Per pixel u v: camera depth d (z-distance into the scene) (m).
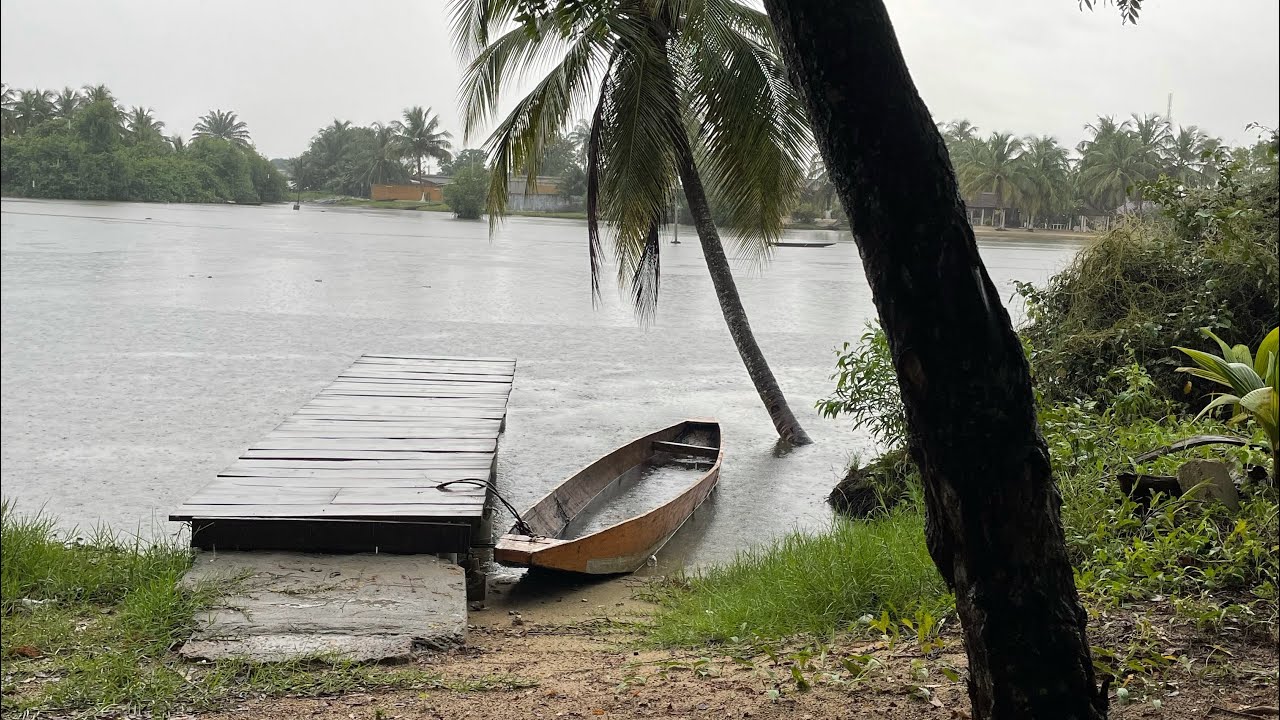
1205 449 5.60
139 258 41.41
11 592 5.36
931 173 2.06
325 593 5.49
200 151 134.00
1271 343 3.00
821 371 18.47
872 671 3.84
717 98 11.84
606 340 21.81
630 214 11.73
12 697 3.89
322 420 9.82
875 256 2.10
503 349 20.31
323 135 159.88
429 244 58.09
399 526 6.28
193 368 17.31
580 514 9.25
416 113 142.25
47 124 123.75
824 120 2.12
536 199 112.69
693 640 5.08
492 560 8.01
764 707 3.55
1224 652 3.57
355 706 3.89
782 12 2.14
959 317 2.06
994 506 2.09
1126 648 3.68
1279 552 4.12
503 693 4.02
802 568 5.61
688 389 16.59
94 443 12.04
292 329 22.45
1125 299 9.40
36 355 18.27
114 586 5.64
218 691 4.07
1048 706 2.12
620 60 11.67
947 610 4.58
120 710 3.83
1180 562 4.50
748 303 29.77
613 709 3.67
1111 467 5.92
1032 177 67.44
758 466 11.92
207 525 6.16
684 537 8.98
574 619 6.40
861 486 9.77
